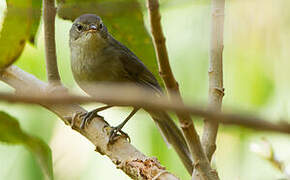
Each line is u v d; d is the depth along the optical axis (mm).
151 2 3869
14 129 4875
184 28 9031
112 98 2344
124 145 5660
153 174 5211
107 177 8406
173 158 8383
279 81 7551
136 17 6719
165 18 9133
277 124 1977
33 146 4867
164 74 4082
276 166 6270
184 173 8242
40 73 8602
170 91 4141
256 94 8320
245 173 7492
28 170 7754
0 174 7680
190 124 4355
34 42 6875
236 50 8570
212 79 5586
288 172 6262
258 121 1983
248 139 7059
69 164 8352
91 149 8477
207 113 2062
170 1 5641
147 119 8703
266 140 6383
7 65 5809
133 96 2332
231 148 7512
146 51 7184
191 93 8727
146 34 6984
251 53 8391
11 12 5449
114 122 8781
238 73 8578
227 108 2088
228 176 7484
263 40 8117
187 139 4539
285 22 7609
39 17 6520
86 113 6148
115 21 6785
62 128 8406
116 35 7125
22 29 5543
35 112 7996
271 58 8000
